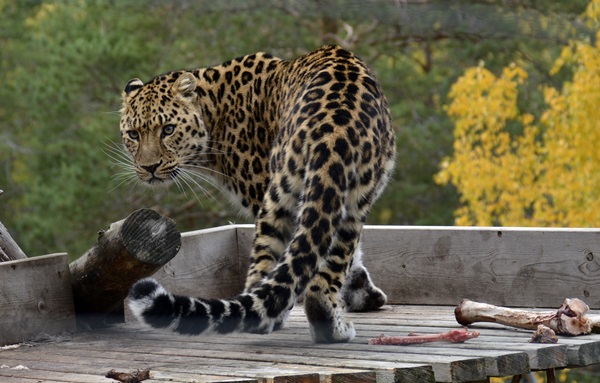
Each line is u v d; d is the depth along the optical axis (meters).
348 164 9.88
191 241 13.38
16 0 34.78
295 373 8.76
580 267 12.30
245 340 10.76
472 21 11.23
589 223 24.69
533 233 12.50
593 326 10.59
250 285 10.37
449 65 33.94
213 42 31.84
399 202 33.22
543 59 31.66
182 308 9.23
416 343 10.12
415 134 32.25
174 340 11.02
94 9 32.38
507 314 10.87
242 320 9.42
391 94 33.91
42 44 32.88
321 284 10.22
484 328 11.07
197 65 31.59
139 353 10.32
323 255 9.66
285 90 11.70
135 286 9.23
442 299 12.98
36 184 32.31
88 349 10.69
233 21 31.31
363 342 10.34
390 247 13.24
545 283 12.46
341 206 9.77
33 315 11.37
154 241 11.20
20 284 11.29
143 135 12.88
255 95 12.28
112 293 11.67
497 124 26.50
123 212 32.09
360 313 12.43
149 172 12.84
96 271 11.52
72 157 32.19
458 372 9.14
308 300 10.23
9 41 35.44
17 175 37.06
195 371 9.12
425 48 34.62
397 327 11.30
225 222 33.50
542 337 10.09
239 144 12.42
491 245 12.71
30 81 33.25
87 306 11.90
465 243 12.84
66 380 8.99
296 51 32.03
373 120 10.34
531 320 10.69
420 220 32.84
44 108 32.56
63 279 11.72
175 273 13.16
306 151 10.05
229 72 12.67
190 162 12.91
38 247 31.62
